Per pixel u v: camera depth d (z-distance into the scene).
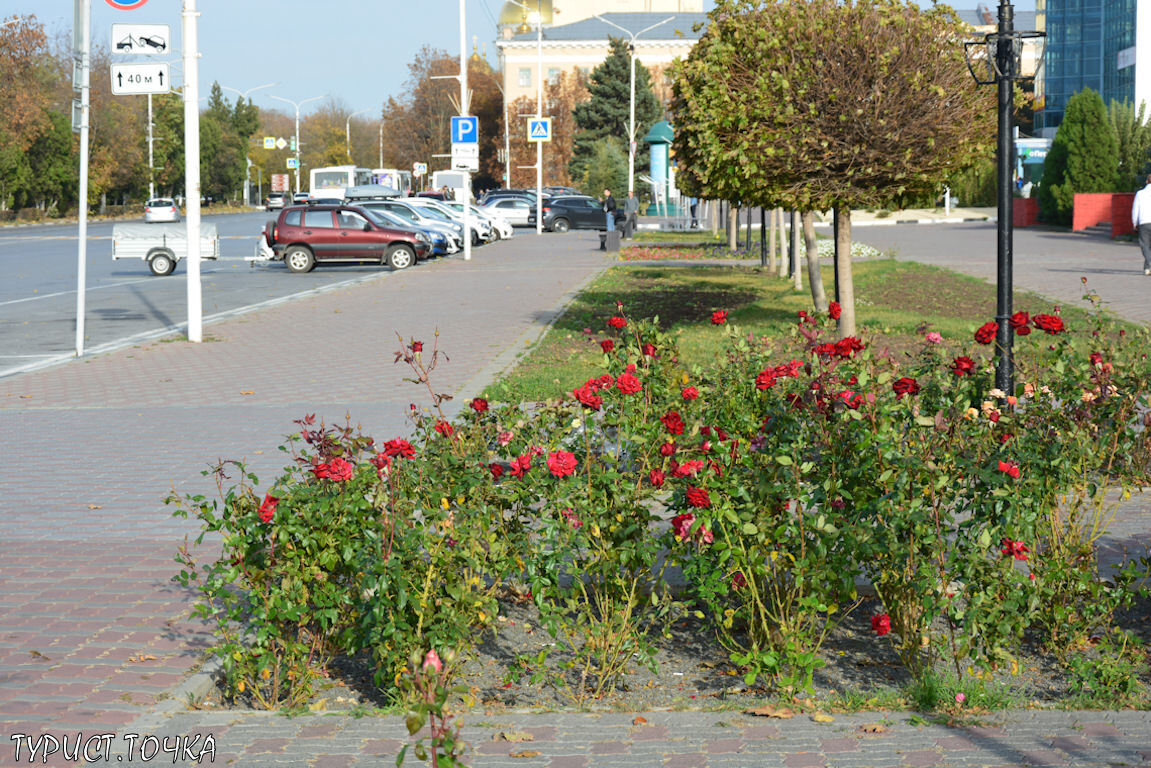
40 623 6.15
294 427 11.41
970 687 5.09
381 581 5.00
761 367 6.94
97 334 19.62
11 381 14.75
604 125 97.31
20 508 8.66
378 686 5.29
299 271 33.56
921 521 5.07
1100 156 46.03
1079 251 33.69
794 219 23.55
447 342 17.20
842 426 5.46
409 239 33.56
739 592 5.83
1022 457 5.45
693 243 41.78
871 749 4.45
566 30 109.38
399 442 5.18
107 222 84.69
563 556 5.40
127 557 7.41
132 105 104.38
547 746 4.56
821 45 13.79
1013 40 9.37
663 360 7.27
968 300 21.36
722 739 4.61
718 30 14.36
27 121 80.19
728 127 14.20
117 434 11.33
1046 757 4.30
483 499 5.62
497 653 5.93
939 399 6.52
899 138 13.78
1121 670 5.27
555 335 17.59
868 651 5.88
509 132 101.62
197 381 14.45
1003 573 5.23
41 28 79.06
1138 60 58.72
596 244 43.75
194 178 18.06
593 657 5.65
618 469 5.67
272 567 5.18
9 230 68.00
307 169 150.62
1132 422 6.74
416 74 110.25
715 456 5.48
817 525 5.17
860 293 22.97
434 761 3.52
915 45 13.77
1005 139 9.40
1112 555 6.98
